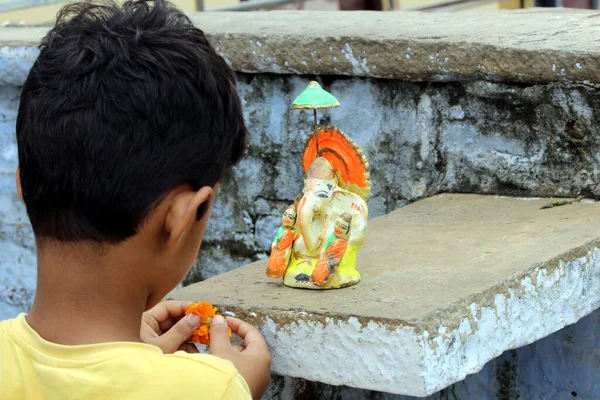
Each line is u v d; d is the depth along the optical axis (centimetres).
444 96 267
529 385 251
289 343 176
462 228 229
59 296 135
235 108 142
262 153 298
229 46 289
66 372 128
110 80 129
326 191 187
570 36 263
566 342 244
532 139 255
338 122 285
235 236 308
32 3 603
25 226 345
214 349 161
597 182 247
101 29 134
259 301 183
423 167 274
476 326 174
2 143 340
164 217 134
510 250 205
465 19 312
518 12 339
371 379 168
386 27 291
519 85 253
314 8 725
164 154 131
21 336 135
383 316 165
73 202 131
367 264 202
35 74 134
